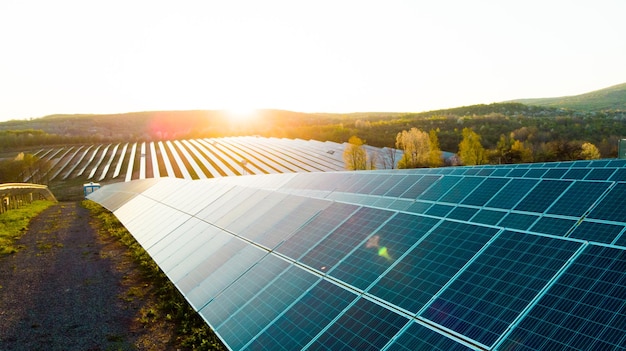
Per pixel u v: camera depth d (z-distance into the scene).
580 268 9.13
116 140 173.75
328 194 20.81
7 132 176.50
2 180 91.50
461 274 10.59
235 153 124.19
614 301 7.92
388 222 15.02
